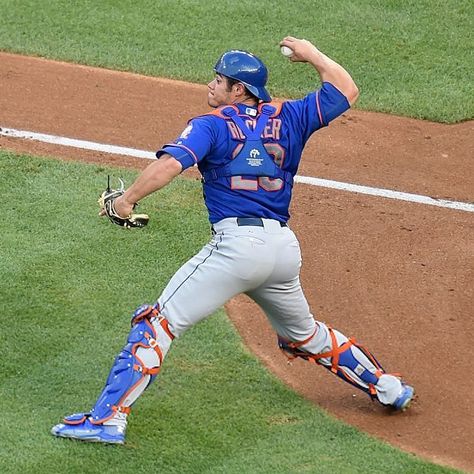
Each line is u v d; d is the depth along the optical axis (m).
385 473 21.23
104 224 30.58
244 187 21.25
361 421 23.16
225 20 43.97
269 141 21.34
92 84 39.50
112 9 44.47
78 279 27.94
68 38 42.59
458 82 40.72
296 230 31.08
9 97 38.19
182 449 21.75
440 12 44.53
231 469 21.14
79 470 20.95
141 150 35.25
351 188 33.69
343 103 21.80
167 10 44.41
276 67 41.28
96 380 24.00
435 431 22.83
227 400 23.56
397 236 31.03
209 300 21.50
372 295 28.12
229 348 25.56
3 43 42.03
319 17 44.19
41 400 23.17
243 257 21.11
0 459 21.16
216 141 21.03
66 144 35.25
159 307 21.81
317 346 23.02
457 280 28.94
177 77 40.41
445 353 25.70
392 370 24.94
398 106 39.16
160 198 32.28
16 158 34.00
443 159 36.06
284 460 21.50
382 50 42.38
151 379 21.77
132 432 22.22
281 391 24.05
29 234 29.89
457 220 32.12
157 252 29.45
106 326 26.05
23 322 25.98
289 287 21.95
